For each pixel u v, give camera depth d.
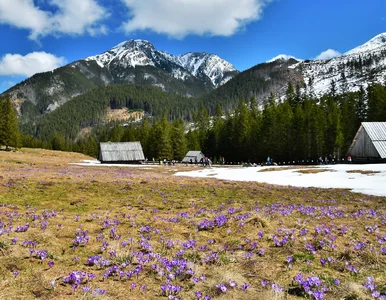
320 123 95.31
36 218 12.23
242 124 119.06
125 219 13.02
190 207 17.39
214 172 53.75
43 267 6.89
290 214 14.20
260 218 11.48
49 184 25.05
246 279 6.80
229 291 6.01
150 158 132.88
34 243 8.40
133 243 9.30
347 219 13.23
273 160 99.12
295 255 8.46
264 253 8.65
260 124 109.69
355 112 101.31
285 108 117.38
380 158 56.84
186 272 6.73
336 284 6.47
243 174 47.28
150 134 141.38
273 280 6.75
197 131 165.50
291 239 9.68
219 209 16.53
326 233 10.41
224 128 132.75
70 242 9.19
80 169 51.97
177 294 5.80
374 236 10.41
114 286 6.07
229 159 126.06
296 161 95.94
